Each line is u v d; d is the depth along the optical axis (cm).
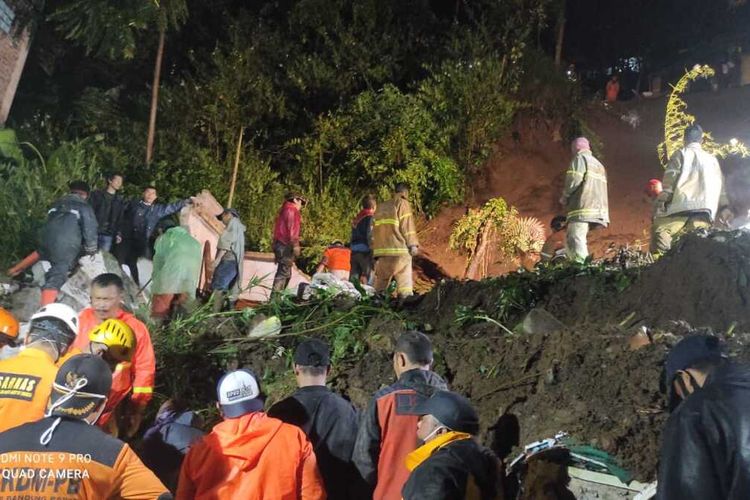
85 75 1947
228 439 399
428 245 1788
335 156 1870
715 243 625
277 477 399
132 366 509
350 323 674
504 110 1905
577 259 826
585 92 2328
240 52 1892
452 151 1902
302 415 463
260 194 1733
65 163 1332
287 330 700
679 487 263
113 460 331
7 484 320
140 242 1121
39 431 329
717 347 309
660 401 465
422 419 399
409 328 666
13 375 400
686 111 2273
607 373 496
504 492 396
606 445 443
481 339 590
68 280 934
